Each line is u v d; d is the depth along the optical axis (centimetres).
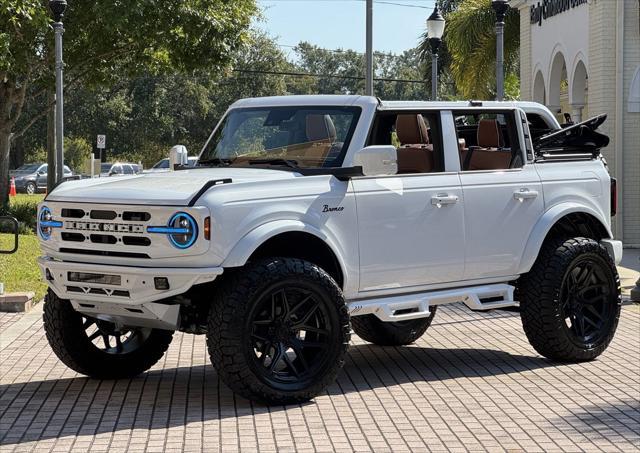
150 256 740
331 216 790
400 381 865
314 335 794
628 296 1402
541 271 921
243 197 746
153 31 2652
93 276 761
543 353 936
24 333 1082
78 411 752
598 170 987
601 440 677
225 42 2756
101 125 6962
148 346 871
